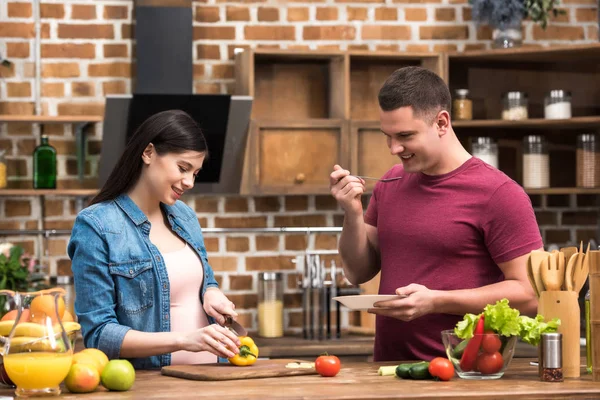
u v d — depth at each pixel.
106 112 4.39
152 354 2.60
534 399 2.23
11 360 2.22
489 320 2.45
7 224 4.83
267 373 2.51
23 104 4.84
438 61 4.79
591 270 2.43
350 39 5.07
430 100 2.87
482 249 2.97
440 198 2.99
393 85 2.87
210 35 4.96
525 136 4.98
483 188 2.94
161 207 2.96
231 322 2.88
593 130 5.06
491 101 5.02
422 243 3.00
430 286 2.98
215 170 4.62
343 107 4.73
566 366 2.49
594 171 4.79
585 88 5.06
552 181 5.10
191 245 2.97
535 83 5.06
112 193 2.85
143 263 2.78
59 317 2.30
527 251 2.88
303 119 4.70
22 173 4.84
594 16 5.24
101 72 4.88
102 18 4.88
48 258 4.87
